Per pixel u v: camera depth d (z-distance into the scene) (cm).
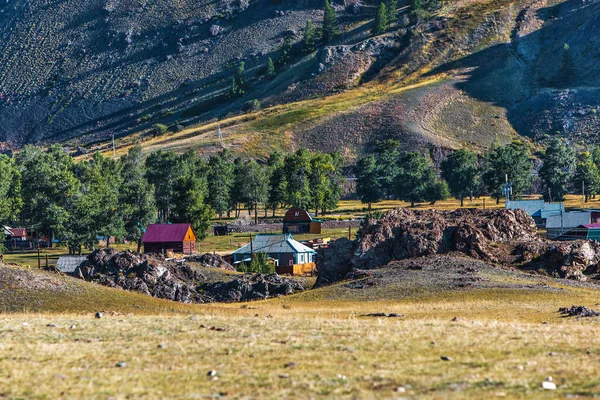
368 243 17650
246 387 4684
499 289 13012
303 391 4562
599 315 9844
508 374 4956
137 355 5812
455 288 13300
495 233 17538
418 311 10819
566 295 12531
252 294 17188
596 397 4350
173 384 4791
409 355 5659
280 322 7850
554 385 4625
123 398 4447
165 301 12725
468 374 4966
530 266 16250
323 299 13388
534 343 6184
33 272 12481
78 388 4694
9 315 9156
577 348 5953
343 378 4853
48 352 5941
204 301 16738
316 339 6444
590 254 16225
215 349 5984
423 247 17175
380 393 4472
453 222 18088
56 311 10888
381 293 13362
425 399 4306
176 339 6594
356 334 6731
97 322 7912
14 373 5125
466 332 6875
